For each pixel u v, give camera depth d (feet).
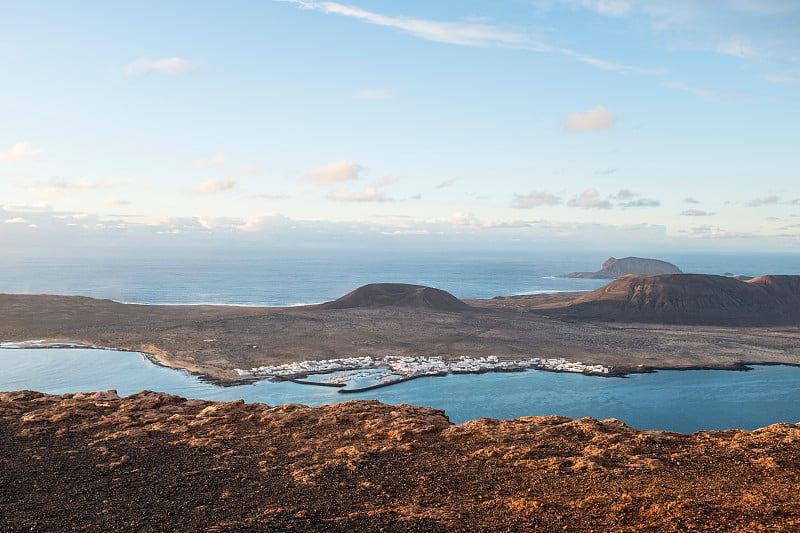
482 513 38.58
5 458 52.60
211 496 42.52
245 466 50.44
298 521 37.29
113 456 53.11
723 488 41.91
